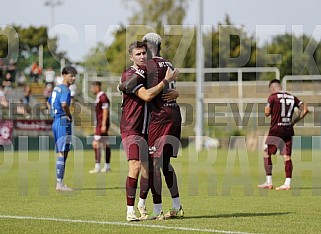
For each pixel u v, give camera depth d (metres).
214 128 76.25
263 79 78.50
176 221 22.31
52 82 70.56
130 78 22.28
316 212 25.00
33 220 22.56
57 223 21.83
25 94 71.56
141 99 22.56
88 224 21.59
